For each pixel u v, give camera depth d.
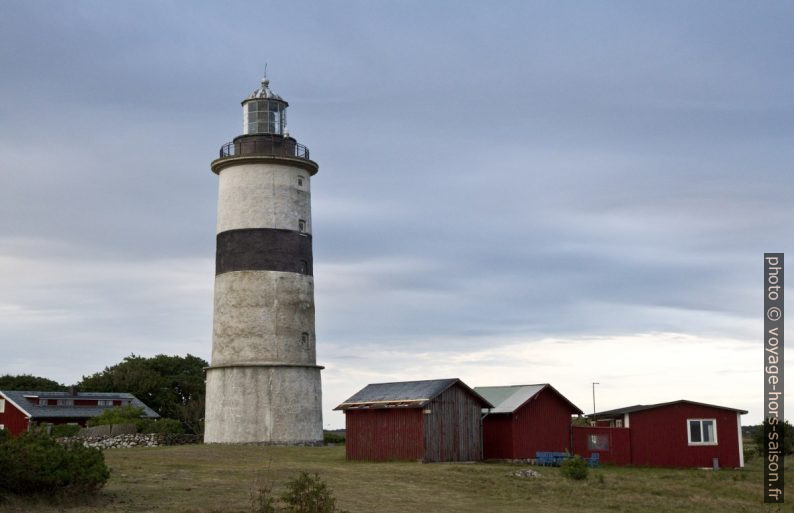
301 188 53.56
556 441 46.09
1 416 71.94
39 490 25.84
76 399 75.06
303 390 51.22
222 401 50.56
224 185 52.97
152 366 89.88
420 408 41.72
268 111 54.06
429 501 29.61
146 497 27.50
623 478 38.38
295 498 24.27
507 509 28.75
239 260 51.38
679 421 46.03
